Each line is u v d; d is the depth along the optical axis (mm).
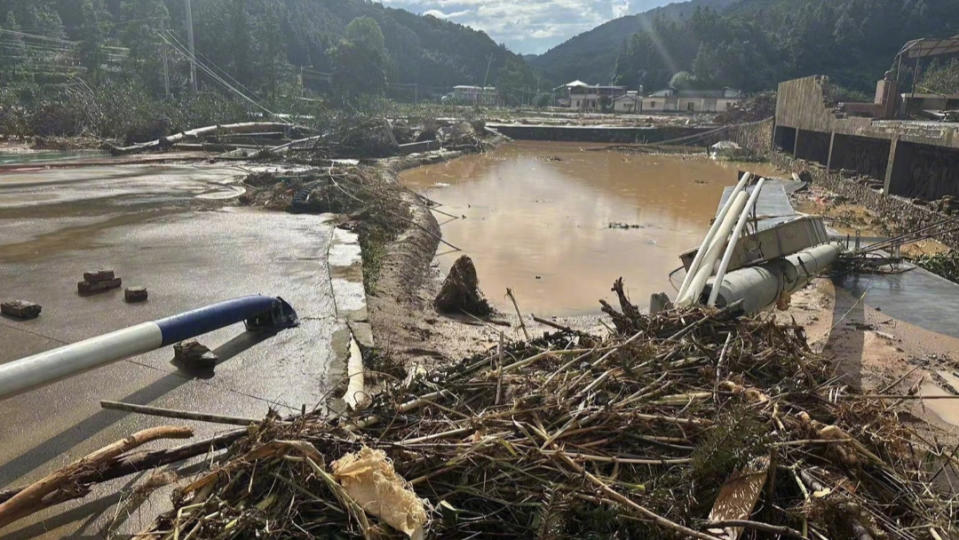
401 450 3930
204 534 3328
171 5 88250
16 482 4406
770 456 3732
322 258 11266
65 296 8500
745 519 3486
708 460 3756
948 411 7172
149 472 4426
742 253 9289
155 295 8695
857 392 5742
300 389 6031
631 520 3527
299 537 3439
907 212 19594
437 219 19953
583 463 3943
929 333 10016
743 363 5316
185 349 6402
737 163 43500
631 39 163875
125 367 6281
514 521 3695
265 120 45250
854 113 36812
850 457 4133
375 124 36844
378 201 17344
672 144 59281
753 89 117000
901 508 4004
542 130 61750
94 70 57156
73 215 14312
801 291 12367
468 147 45969
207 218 14602
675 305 6711
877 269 13523
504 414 4258
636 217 21625
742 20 144875
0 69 54688
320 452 3820
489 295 12477
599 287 13312
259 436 3986
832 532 3521
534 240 17547
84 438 4980
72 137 35219
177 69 57000
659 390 4660
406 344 8391
